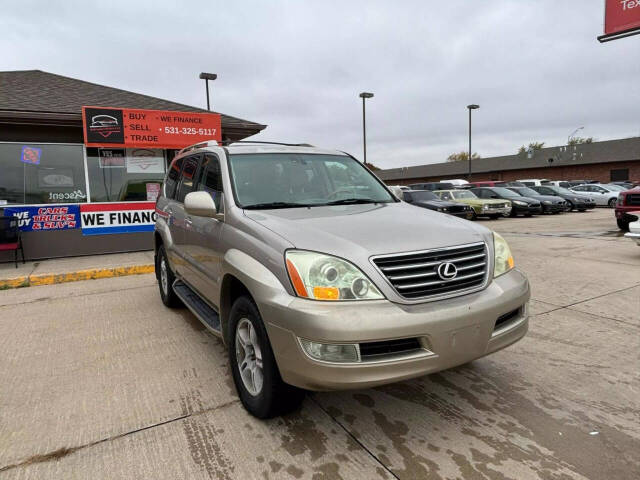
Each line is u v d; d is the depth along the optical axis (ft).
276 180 11.44
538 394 9.90
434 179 188.55
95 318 16.08
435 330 7.41
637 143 138.62
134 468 7.48
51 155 27.71
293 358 7.44
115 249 29.37
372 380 7.18
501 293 8.43
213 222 10.83
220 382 10.70
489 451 7.82
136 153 29.84
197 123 29.50
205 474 7.31
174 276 16.12
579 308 16.19
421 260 7.87
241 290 9.41
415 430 8.54
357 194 12.17
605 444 7.98
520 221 58.65
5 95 28.04
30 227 26.96
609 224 49.67
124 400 9.84
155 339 13.74
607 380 10.50
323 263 7.48
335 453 7.85
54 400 9.86
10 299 19.19
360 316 7.14
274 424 8.80
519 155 168.45
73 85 33.01
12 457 7.79
